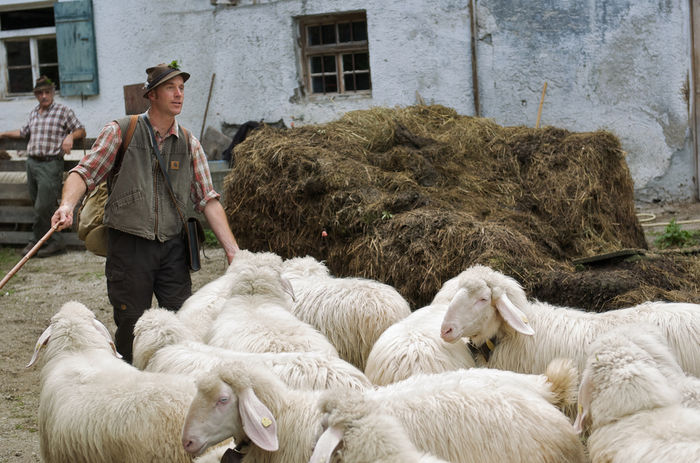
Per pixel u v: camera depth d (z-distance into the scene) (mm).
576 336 4586
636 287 5629
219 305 5383
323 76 12414
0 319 7965
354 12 11977
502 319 4664
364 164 7242
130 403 3758
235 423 3416
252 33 12430
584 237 7180
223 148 12398
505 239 6129
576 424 3566
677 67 10531
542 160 7691
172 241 5527
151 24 13156
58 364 4324
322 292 5332
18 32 14188
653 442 3143
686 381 3627
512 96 11203
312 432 3445
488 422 3484
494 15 11133
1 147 11508
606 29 10703
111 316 7969
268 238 7082
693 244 8578
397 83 11727
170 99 5367
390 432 2947
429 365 4309
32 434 5316
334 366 4035
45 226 10781
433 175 7445
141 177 5336
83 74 13555
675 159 10711
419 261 6164
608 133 7945
